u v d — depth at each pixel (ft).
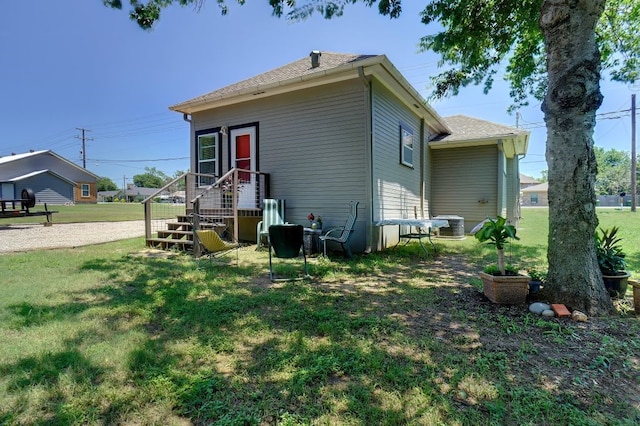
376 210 22.52
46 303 11.00
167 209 43.93
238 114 26.96
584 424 5.05
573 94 10.24
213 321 9.42
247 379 6.36
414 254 21.36
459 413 5.32
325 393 5.87
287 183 24.66
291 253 14.75
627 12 21.93
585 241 10.21
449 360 7.09
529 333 8.56
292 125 24.40
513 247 23.75
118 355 7.23
